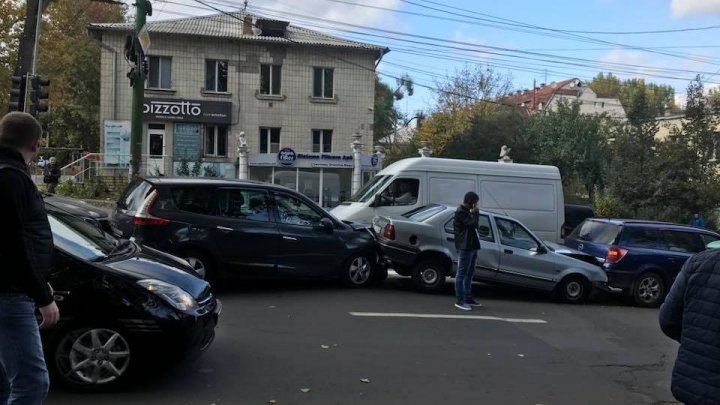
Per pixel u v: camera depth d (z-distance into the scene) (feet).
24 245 10.46
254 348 21.21
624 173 79.56
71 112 135.74
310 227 32.27
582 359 22.72
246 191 31.24
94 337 16.20
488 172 48.42
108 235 20.27
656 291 36.73
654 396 18.83
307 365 19.61
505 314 30.19
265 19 100.17
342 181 86.99
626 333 27.96
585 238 39.93
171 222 29.09
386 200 45.57
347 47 101.09
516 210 48.65
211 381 17.65
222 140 98.89
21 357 10.73
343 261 33.09
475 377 19.51
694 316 9.78
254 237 30.63
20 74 72.74
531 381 19.53
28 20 72.84
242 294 30.63
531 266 34.88
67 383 16.11
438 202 46.60
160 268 18.03
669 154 78.38
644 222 38.60
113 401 15.71
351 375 18.86
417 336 24.21
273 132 100.68
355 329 24.64
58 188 70.79
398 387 18.02
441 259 34.19
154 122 95.55
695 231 38.63
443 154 138.72
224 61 98.22
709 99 87.10
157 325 16.34
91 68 136.67
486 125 130.31
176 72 95.96
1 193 10.33
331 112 102.27
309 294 31.45
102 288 16.21
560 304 35.06
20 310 10.64
